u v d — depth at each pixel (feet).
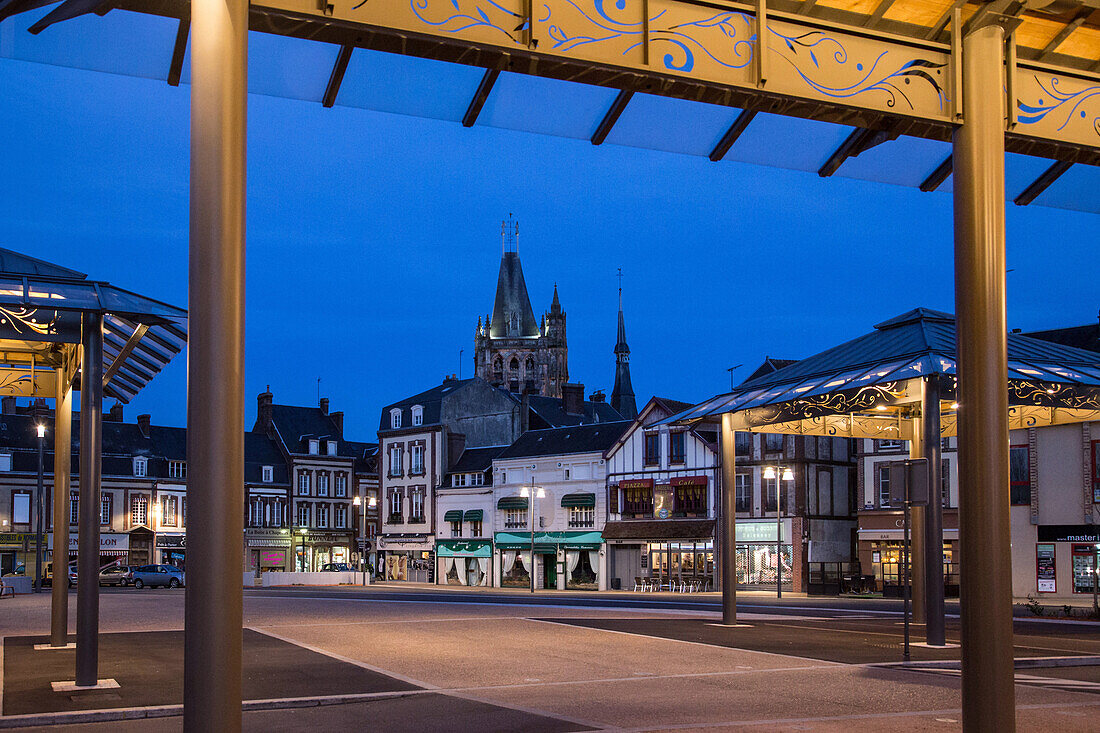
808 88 23.91
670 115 25.34
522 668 49.44
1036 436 151.33
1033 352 69.31
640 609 99.76
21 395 58.08
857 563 176.65
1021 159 29.27
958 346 24.52
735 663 51.44
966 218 24.63
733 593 75.05
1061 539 147.74
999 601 23.36
